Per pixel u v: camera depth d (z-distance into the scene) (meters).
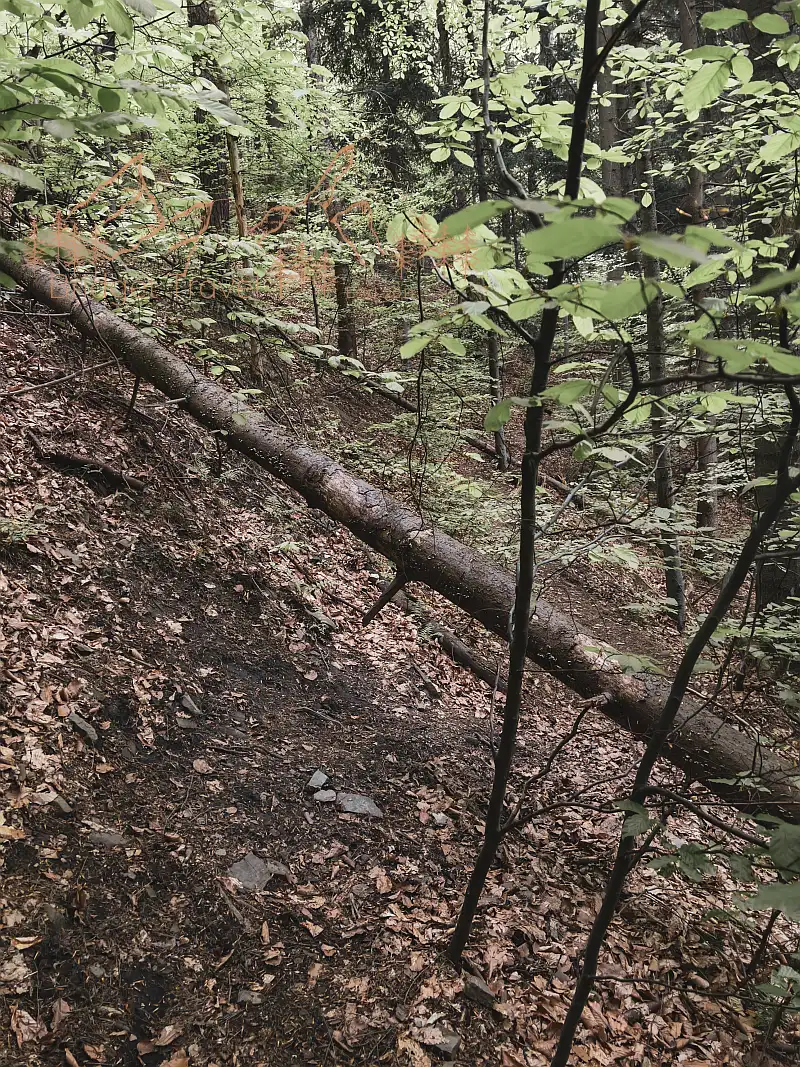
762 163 4.14
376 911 3.30
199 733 4.01
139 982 2.66
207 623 4.96
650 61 4.50
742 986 3.14
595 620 7.52
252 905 3.12
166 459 6.14
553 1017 2.90
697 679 5.20
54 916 2.70
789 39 1.75
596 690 3.36
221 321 8.03
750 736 3.04
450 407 7.31
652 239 0.82
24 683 3.56
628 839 2.06
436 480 6.80
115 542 5.00
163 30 3.57
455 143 2.61
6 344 5.95
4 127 1.32
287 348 5.22
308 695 4.86
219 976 2.80
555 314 1.78
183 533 5.59
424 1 9.00
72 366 6.23
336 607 6.07
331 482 4.46
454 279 2.00
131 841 3.16
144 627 4.52
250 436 4.92
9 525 4.29
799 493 1.82
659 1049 2.84
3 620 3.83
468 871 3.69
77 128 1.25
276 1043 2.62
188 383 5.29
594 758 5.27
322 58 12.90
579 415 2.01
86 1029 2.44
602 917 2.15
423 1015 2.82
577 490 2.69
